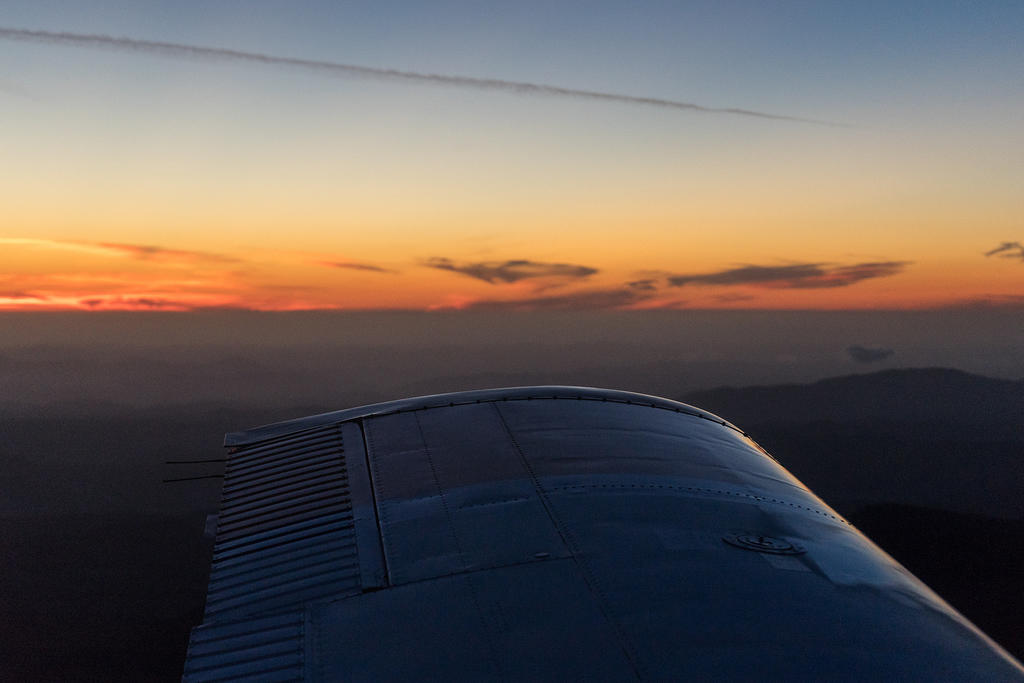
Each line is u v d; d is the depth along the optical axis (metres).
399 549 7.18
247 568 7.31
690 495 8.56
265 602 6.52
